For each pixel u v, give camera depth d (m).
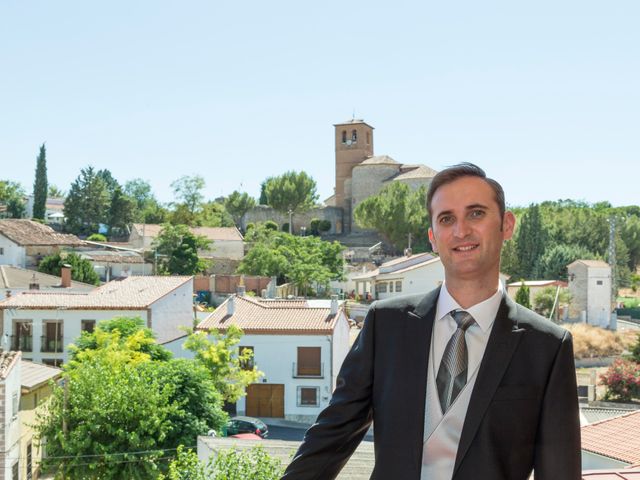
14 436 21.45
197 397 23.61
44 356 39.00
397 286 65.50
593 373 35.41
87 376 21.73
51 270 62.97
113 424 20.70
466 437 2.12
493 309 2.28
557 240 97.50
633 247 104.88
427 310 2.33
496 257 2.31
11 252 69.19
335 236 115.25
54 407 21.38
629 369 35.22
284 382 36.78
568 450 2.13
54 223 115.94
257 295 68.50
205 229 95.19
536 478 2.16
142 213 122.25
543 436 2.15
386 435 2.24
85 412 20.64
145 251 76.25
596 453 13.50
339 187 125.12
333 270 80.19
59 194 174.25
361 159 123.75
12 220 75.12
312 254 78.19
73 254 65.06
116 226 116.94
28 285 50.31
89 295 41.53
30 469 24.03
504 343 2.20
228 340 31.95
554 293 61.81
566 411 2.16
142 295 41.19
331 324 37.03
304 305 41.72
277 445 15.69
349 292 78.44
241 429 30.39
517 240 86.81
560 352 2.20
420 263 66.81
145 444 20.50
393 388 2.26
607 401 34.69
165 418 21.86
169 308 41.53
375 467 2.28
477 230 2.26
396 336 2.32
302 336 36.72
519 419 2.14
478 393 2.15
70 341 39.12
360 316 57.97
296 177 117.56
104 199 116.75
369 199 97.81
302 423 36.31
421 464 2.17
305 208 117.62
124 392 20.86
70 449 20.19
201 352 31.42
